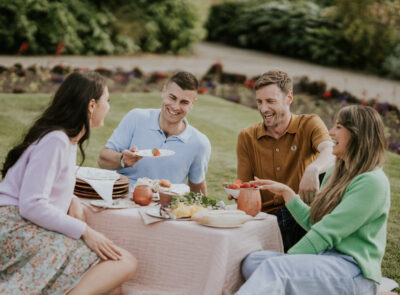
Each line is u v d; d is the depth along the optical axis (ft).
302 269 7.96
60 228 7.98
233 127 26.25
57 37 52.21
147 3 58.95
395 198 17.01
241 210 9.11
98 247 8.14
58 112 8.27
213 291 7.94
